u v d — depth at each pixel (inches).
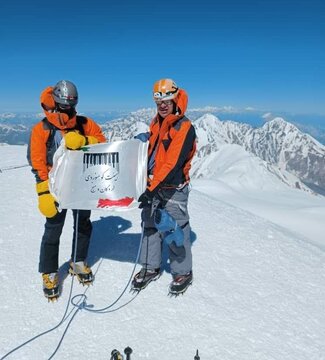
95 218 258.1
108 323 153.8
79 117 166.7
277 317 170.6
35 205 284.4
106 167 153.7
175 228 162.4
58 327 149.8
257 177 4594.0
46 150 154.4
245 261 220.8
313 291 199.2
